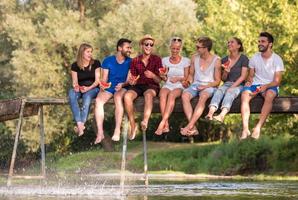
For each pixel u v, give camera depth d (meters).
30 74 69.06
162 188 28.45
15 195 22.84
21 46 71.12
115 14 72.50
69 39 69.12
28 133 67.94
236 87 21.89
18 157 70.38
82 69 22.84
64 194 23.61
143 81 22.48
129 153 69.31
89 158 63.94
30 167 65.38
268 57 21.98
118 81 22.80
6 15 73.69
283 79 45.47
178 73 22.66
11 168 24.38
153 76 22.23
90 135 75.44
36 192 24.36
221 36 53.56
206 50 22.36
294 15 45.12
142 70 22.45
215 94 21.83
